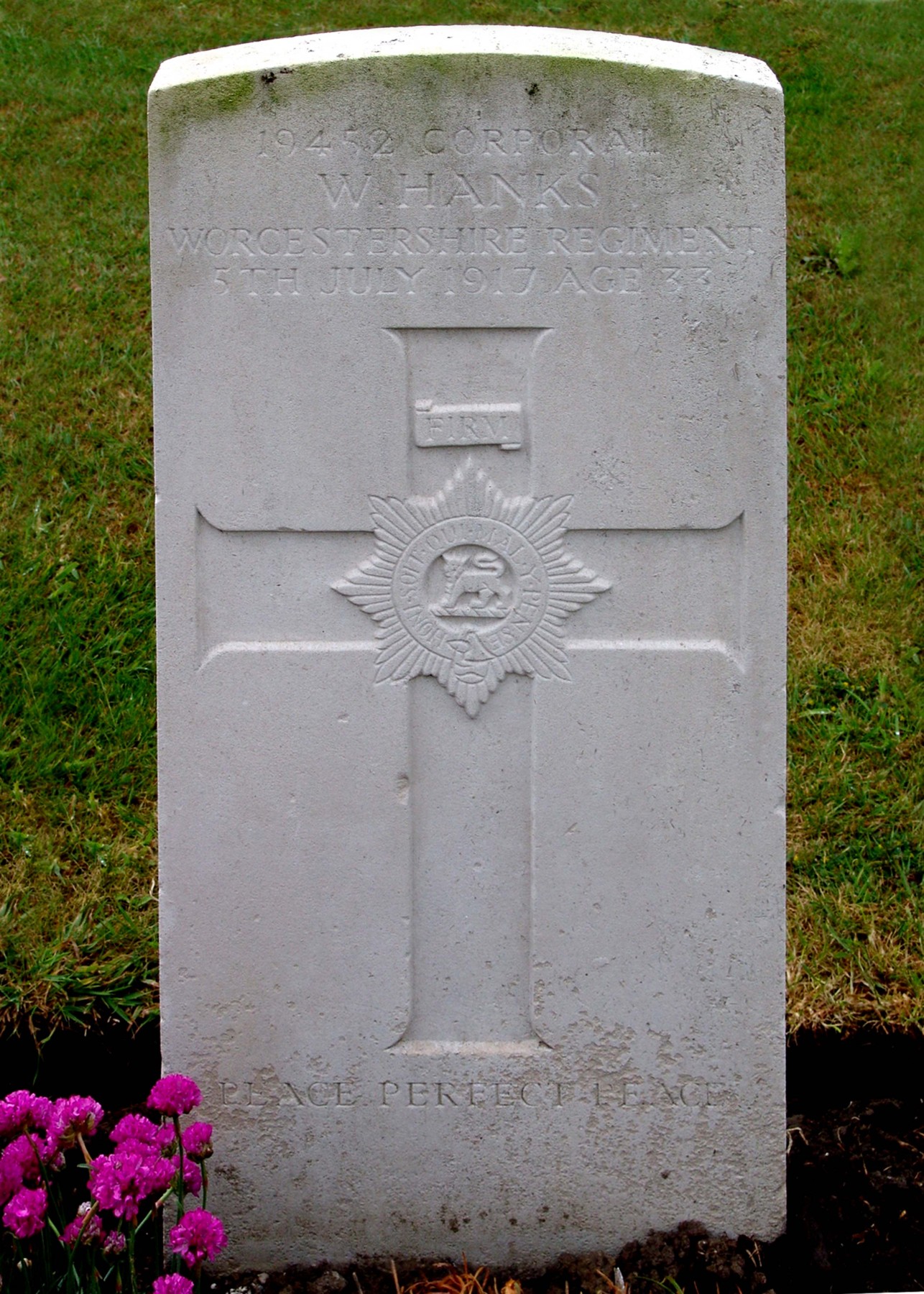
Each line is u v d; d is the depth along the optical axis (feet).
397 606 6.54
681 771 6.58
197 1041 6.67
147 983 7.36
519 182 6.39
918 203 10.18
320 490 6.49
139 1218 6.60
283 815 6.59
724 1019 6.66
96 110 10.93
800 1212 6.79
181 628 6.53
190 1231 6.26
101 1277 6.40
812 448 9.05
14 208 10.06
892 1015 7.26
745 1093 6.68
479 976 6.68
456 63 6.34
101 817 7.80
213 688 6.56
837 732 8.07
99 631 8.32
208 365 6.44
